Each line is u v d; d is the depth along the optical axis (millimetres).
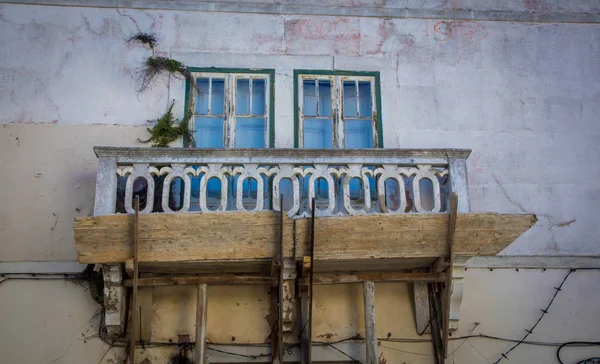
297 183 7223
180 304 7391
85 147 7965
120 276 6902
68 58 8289
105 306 6941
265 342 7340
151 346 7234
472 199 8195
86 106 8125
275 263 6852
